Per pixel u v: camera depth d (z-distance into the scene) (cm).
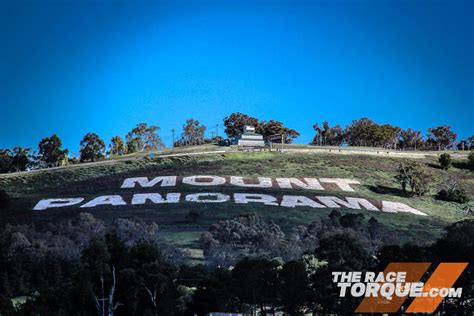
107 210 15138
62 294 8494
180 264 10888
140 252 9100
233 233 12750
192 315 8769
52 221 14250
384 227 14275
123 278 8706
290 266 8838
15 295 10419
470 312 8675
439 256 9069
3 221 14350
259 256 11044
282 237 12888
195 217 14275
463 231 12562
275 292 8906
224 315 8106
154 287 8662
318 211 15475
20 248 11138
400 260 8962
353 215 14375
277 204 15812
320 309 9094
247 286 8856
